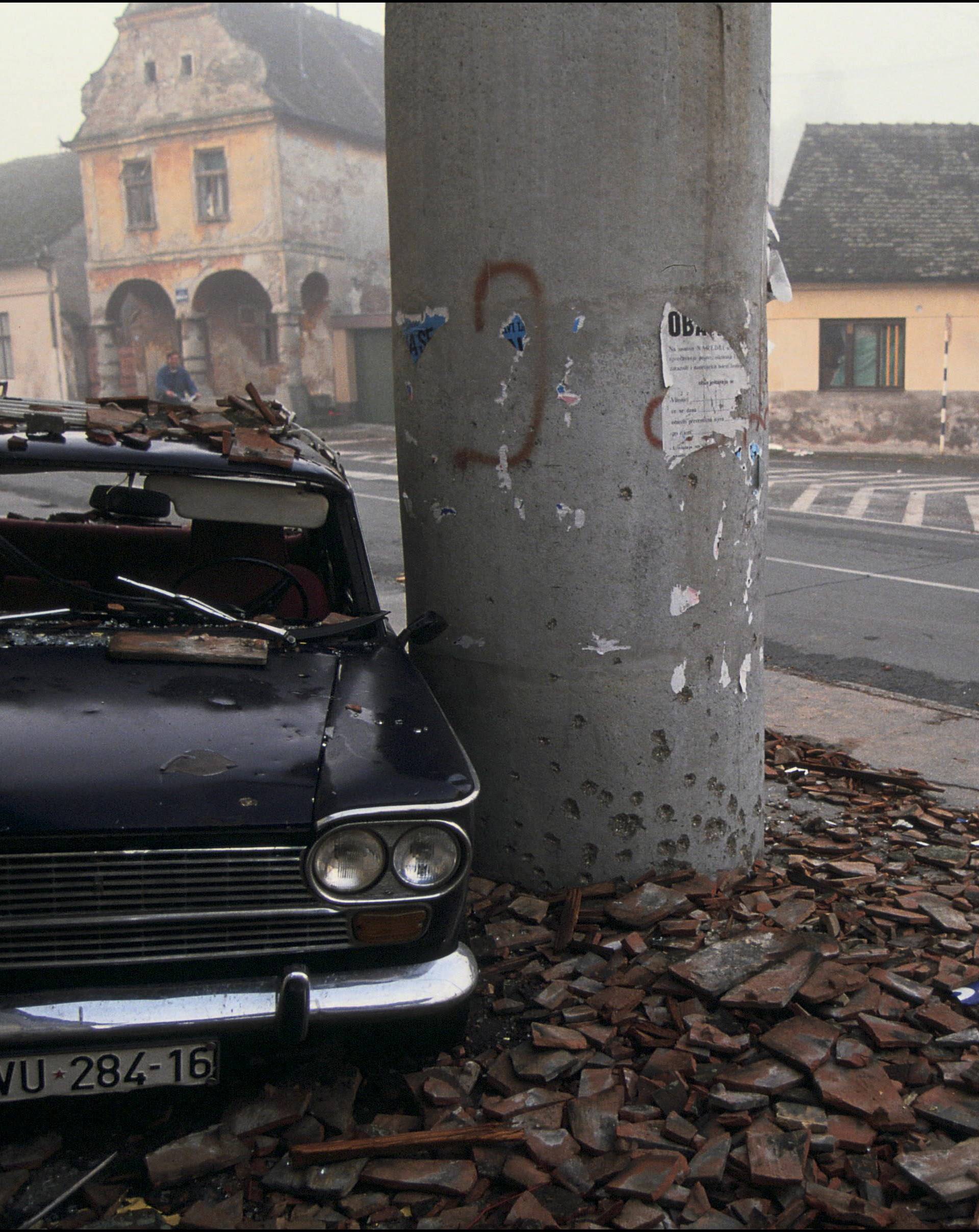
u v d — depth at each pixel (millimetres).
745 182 3629
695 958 3340
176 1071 2564
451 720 3994
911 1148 2699
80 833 2502
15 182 38375
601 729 3738
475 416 3699
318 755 2805
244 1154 2643
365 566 3898
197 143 29797
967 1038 3043
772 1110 2812
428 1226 2467
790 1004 3193
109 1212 2506
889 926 3727
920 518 14102
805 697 6629
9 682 3049
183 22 29375
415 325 3797
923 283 22875
